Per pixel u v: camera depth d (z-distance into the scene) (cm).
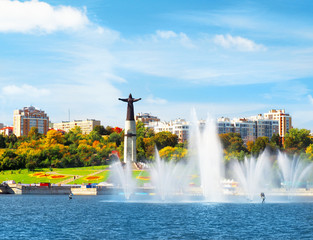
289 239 9125
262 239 9131
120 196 19388
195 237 9344
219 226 10675
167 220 11625
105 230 10194
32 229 10356
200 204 15512
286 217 12100
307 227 10544
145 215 12619
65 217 12381
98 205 15438
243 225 10806
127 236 9450
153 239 9138
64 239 9125
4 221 11650
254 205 15075
